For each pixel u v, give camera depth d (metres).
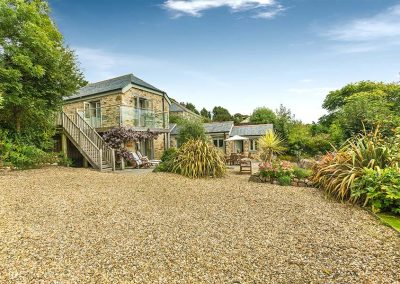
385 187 4.49
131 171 10.96
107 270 2.56
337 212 4.60
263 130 21.47
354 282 2.36
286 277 2.46
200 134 15.21
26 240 3.18
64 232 3.51
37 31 8.30
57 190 5.82
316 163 7.49
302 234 3.57
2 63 7.91
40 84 9.19
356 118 12.73
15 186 5.87
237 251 3.03
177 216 4.37
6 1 8.06
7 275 2.40
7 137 8.86
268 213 4.57
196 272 2.56
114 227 3.77
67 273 2.48
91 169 10.73
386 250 3.04
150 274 2.51
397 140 6.50
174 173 9.05
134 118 14.33
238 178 8.98
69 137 11.87
